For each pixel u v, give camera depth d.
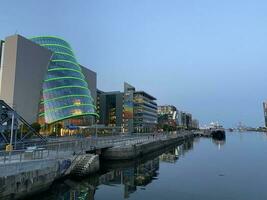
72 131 106.06
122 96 186.75
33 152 26.00
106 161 48.75
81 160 34.53
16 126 33.28
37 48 103.00
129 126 176.50
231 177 38.50
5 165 20.72
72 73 111.56
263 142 132.88
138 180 35.84
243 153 74.69
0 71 96.00
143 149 61.06
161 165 50.31
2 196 19.91
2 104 31.50
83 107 107.12
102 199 26.31
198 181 35.53
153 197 27.38
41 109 99.44
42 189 24.91
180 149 89.19
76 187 30.30
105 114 187.62
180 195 28.25
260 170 44.75
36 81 100.75
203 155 69.19
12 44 95.12
